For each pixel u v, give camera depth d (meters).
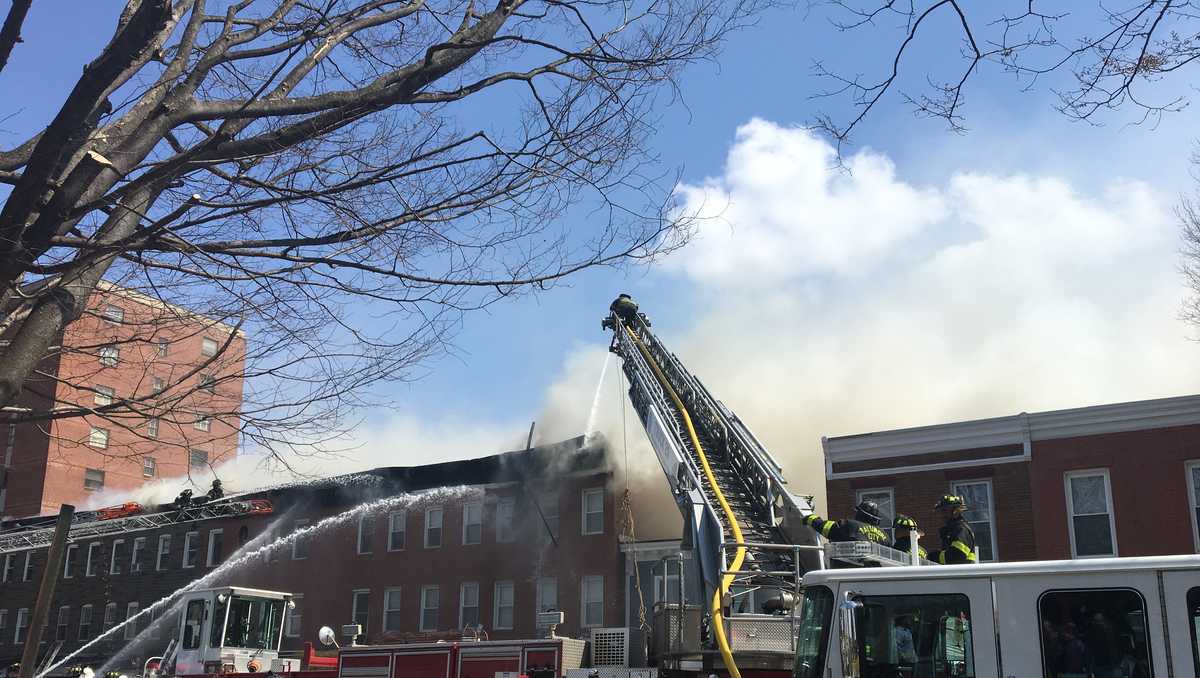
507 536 33.16
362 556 35.66
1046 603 6.75
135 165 5.98
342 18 6.84
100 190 5.88
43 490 43.69
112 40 5.79
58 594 41.12
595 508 31.81
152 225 6.03
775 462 13.59
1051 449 20.16
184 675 16.70
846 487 22.14
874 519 10.41
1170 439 19.09
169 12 5.65
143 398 6.56
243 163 6.41
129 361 7.19
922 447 21.50
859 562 9.78
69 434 32.78
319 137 6.55
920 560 9.45
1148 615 6.47
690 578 28.55
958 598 7.01
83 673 22.42
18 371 5.71
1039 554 19.73
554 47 6.73
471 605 33.06
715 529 11.93
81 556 41.25
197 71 6.16
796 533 12.35
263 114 6.17
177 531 39.22
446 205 6.66
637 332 21.27
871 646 7.15
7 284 5.67
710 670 9.94
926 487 21.22
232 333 6.83
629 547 30.61
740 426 14.96
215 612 16.95
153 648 37.41
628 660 11.16
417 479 35.53
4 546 33.41
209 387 6.80
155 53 5.85
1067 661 6.60
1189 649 6.32
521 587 32.19
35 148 5.81
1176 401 19.16
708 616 10.58
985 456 20.78
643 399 18.56
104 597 39.84
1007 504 20.31
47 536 33.94
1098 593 6.64
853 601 7.24
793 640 9.91
